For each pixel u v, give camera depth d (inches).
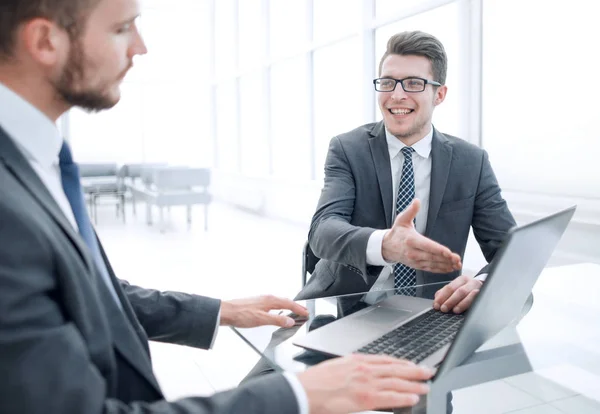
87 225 29.5
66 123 401.1
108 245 227.8
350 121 222.5
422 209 62.5
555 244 38.3
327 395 24.2
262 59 299.0
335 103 233.8
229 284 160.7
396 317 43.1
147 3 404.2
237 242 231.5
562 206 121.4
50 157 26.8
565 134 120.7
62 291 22.1
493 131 140.6
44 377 19.4
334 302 49.3
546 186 126.4
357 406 24.6
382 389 25.1
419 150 62.5
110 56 25.6
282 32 280.2
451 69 153.1
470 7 144.3
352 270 57.9
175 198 266.5
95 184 329.4
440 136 64.2
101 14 24.9
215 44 391.9
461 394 61.2
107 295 27.3
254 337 39.9
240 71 335.6
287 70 277.4
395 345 36.2
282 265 184.2
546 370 36.0
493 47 138.6
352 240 50.7
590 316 47.2
